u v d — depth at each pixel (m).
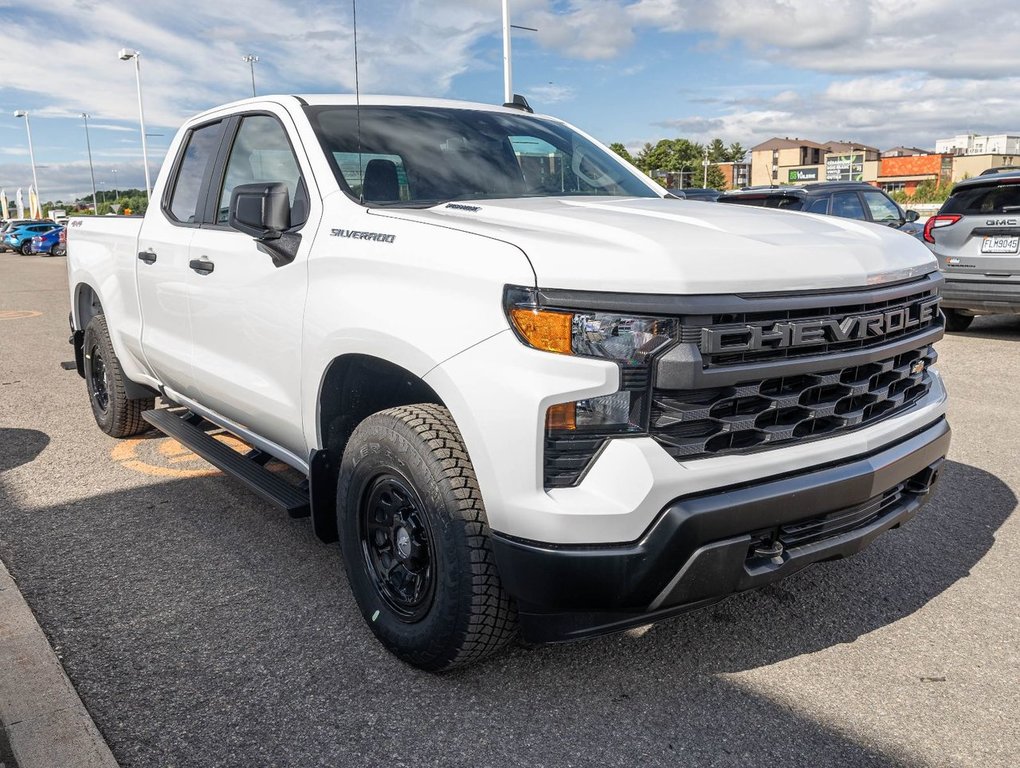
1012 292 8.33
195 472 4.90
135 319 4.68
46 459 5.18
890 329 2.75
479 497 2.52
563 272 2.30
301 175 3.34
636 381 2.29
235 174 3.81
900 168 123.56
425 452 2.56
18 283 21.12
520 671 2.81
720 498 2.36
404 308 2.62
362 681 2.76
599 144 4.35
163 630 3.08
